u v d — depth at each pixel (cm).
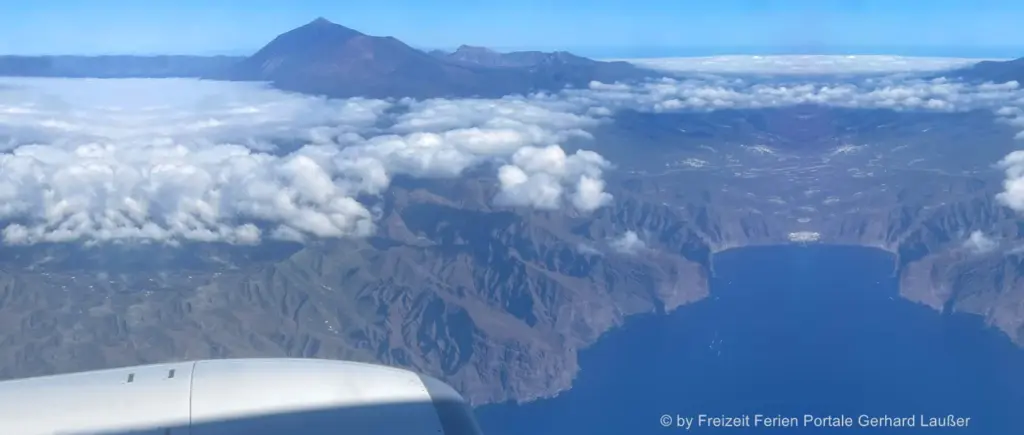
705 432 1307
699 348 1496
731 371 1427
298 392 515
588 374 1484
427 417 508
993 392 1378
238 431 476
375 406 509
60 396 510
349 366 570
